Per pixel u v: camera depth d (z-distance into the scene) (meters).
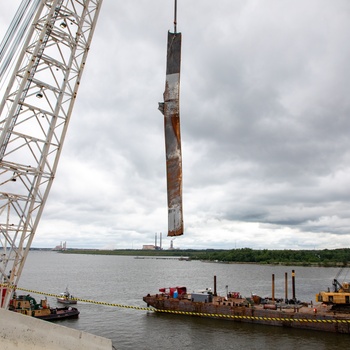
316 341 37.69
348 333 39.47
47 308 46.31
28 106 20.41
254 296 50.03
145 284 100.12
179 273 147.62
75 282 103.56
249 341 38.06
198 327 43.94
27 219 21.12
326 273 142.62
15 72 20.11
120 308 56.44
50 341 12.15
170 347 36.56
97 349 13.34
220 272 154.00
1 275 20.92
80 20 22.33
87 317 49.78
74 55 22.16
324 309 44.31
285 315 43.03
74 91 22.12
